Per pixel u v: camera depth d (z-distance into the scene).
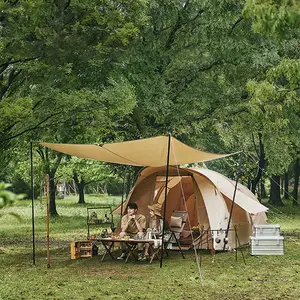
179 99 20.42
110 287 10.29
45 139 18.27
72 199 58.47
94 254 14.67
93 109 15.61
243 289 10.04
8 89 17.14
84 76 17.64
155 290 9.98
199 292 9.79
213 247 14.48
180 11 20.36
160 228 14.23
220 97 20.75
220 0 19.25
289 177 51.88
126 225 13.82
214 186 15.04
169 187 16.44
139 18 15.91
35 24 14.29
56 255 14.98
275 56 19.34
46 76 15.58
